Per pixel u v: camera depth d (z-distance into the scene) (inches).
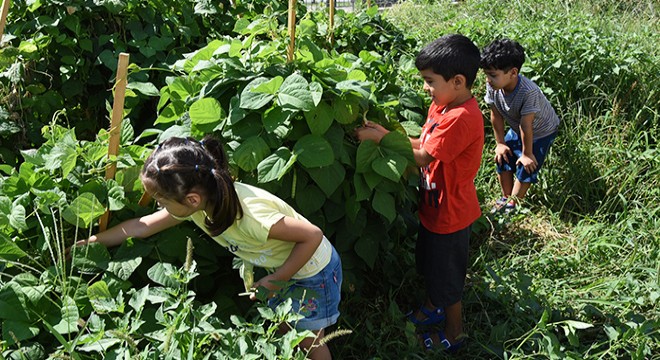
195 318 82.7
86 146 95.7
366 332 114.4
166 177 77.1
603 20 280.1
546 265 140.3
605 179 173.0
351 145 108.9
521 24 258.4
